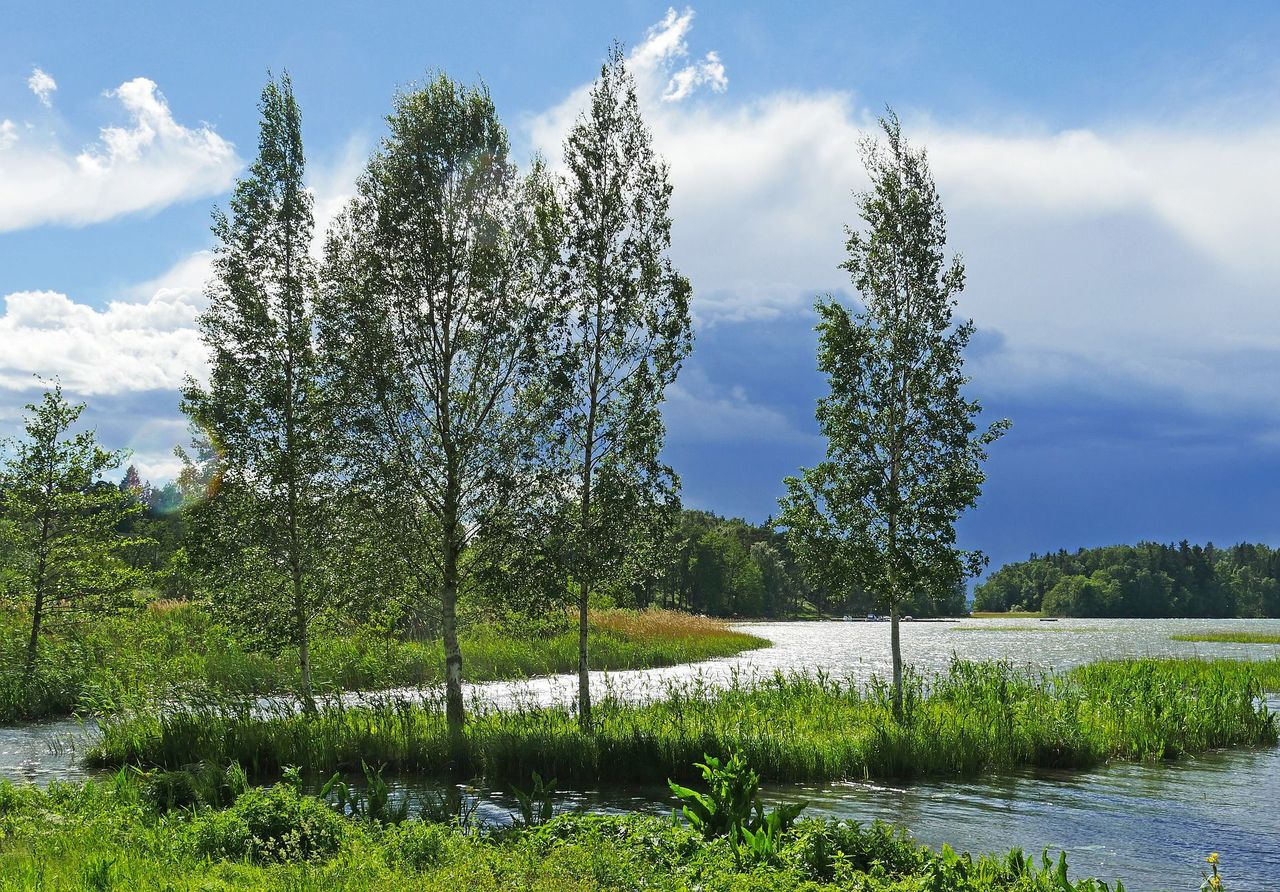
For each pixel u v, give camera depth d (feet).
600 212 69.87
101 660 96.63
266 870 28.19
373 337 66.59
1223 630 355.77
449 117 68.08
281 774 55.88
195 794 42.91
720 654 158.10
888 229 77.51
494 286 68.08
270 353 74.74
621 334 68.95
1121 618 633.20
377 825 34.50
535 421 67.21
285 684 93.61
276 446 74.08
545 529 65.72
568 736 57.26
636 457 68.23
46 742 67.82
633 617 167.53
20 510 93.86
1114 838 42.86
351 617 76.18
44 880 25.79
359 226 69.56
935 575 71.46
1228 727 72.59
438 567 66.49
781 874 26.43
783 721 67.51
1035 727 64.18
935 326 75.97
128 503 103.50
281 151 77.61
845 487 74.54
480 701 78.28
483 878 26.45
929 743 59.41
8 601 94.89
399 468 65.77
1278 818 47.14
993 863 28.25
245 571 73.97
